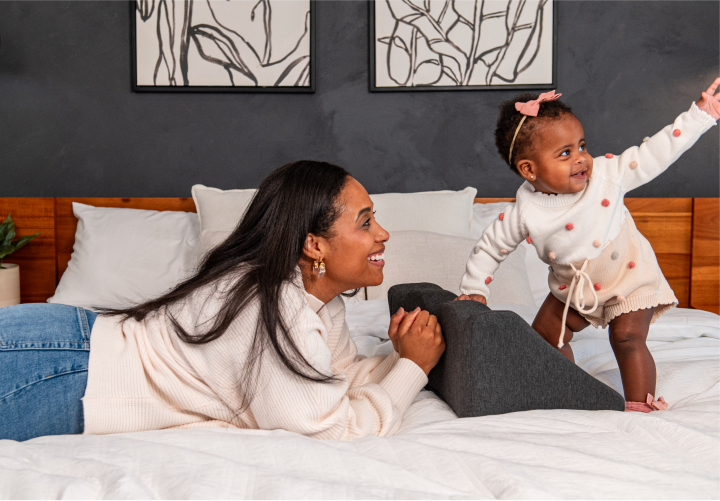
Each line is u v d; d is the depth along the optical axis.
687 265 2.67
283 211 0.98
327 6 2.77
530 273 2.44
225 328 0.93
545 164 1.18
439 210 2.50
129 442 0.85
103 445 0.85
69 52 2.75
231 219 2.37
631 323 1.22
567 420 1.00
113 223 2.47
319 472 0.78
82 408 1.00
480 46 2.76
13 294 2.44
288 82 2.78
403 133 2.82
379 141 2.83
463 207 2.54
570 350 1.42
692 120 1.16
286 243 0.97
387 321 1.81
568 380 1.09
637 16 2.74
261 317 0.92
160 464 0.78
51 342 0.99
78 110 2.78
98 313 1.11
